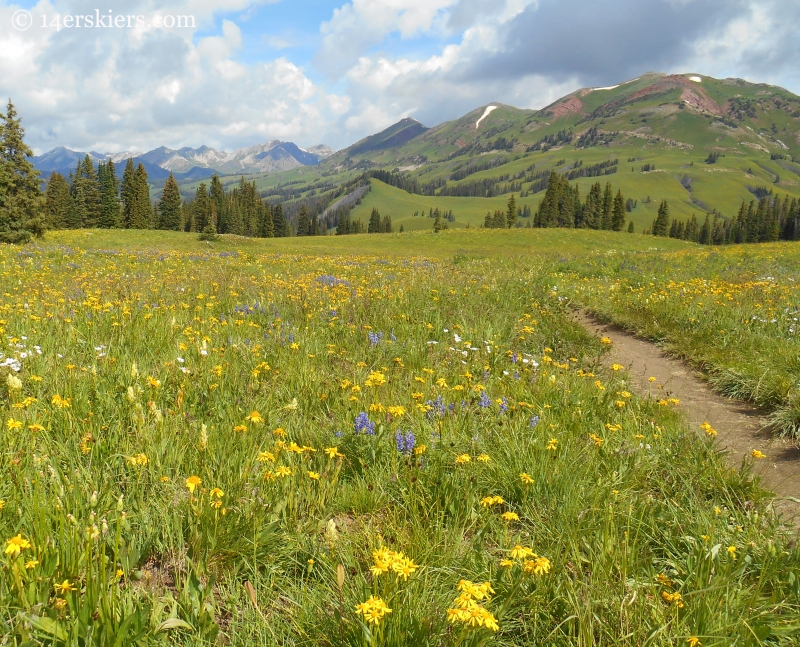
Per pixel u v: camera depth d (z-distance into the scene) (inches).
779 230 5511.8
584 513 138.6
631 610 103.3
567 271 856.3
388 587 93.3
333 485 147.2
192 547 118.6
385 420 183.2
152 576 113.3
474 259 1214.9
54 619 87.5
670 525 141.1
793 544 133.0
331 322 350.9
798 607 109.3
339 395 217.3
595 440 182.9
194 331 294.2
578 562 116.6
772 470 190.4
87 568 89.9
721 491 161.8
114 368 217.8
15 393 175.6
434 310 413.7
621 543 124.3
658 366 331.0
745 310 409.4
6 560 96.3
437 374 247.1
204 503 123.1
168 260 824.9
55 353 236.5
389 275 673.0
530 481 142.6
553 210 4215.1
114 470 143.5
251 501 132.1
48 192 3548.2
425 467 159.9
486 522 131.1
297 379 230.8
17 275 527.5
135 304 350.0
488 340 332.2
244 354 260.2
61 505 114.4
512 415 205.0
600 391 246.8
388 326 356.5
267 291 456.1
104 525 109.7
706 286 556.4
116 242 1674.5
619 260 1048.8
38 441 148.6
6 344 235.9
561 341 362.3
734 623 100.3
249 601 102.0
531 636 103.8
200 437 151.8
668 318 413.7
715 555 118.7
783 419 225.0
